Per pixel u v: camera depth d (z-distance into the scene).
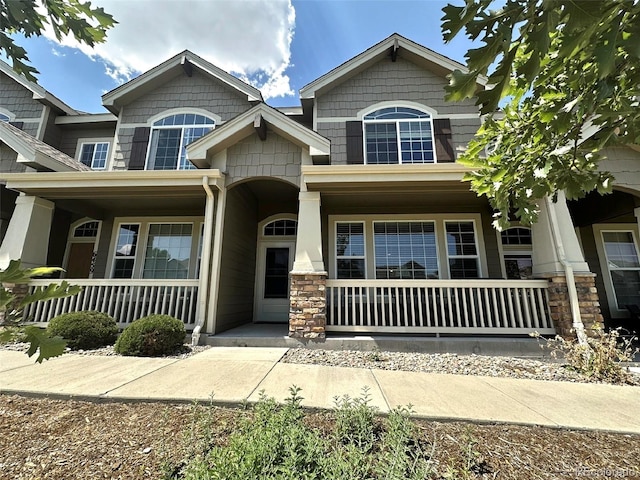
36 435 2.49
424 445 2.45
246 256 8.39
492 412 3.04
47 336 1.03
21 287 6.51
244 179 6.82
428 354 5.46
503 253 8.02
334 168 6.18
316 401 3.17
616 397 3.54
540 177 2.82
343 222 8.22
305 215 6.39
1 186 7.52
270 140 6.96
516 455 2.36
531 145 2.91
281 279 9.11
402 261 7.91
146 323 5.32
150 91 9.23
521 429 2.75
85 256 9.10
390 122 8.26
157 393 3.29
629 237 8.16
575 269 5.63
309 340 5.75
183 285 6.52
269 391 3.44
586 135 5.41
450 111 8.23
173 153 8.70
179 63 9.09
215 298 6.35
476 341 5.64
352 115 8.35
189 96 9.14
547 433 2.69
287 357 5.07
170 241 8.63
